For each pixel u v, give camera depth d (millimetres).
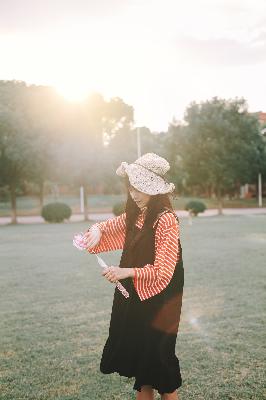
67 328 6109
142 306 2859
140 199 2963
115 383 4238
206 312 6785
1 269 11578
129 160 33906
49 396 3977
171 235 2809
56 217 32531
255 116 38438
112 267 2725
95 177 33094
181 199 53406
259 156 45000
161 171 2961
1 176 31578
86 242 3051
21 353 5113
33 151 30125
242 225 25438
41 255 14328
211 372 4414
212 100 37875
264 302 7359
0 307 7434
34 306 7473
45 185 56500
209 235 19625
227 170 37000
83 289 8867
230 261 12102
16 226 29594
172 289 2838
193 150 37562
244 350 5012
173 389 2812
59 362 4809
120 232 3109
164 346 2816
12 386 4199
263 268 10914
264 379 4219
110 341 2992
